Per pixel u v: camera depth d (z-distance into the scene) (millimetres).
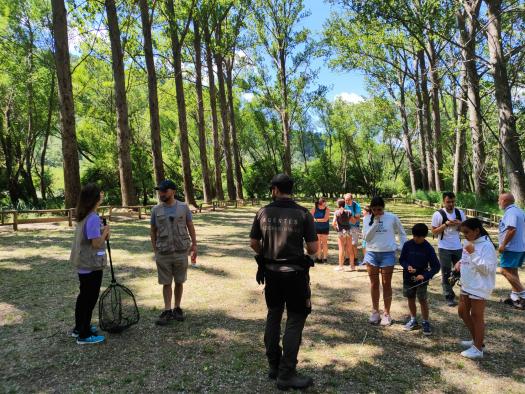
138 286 7156
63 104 16062
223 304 6223
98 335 4828
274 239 3785
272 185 3951
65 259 9094
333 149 60875
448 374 4074
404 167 60750
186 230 5309
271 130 52125
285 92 37938
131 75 32375
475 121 21266
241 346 4645
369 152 55969
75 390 3613
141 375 3912
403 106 39094
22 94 30266
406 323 5520
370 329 5297
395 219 5418
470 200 22188
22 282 7148
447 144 33312
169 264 5215
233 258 9938
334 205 33344
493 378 4012
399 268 9070
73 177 16188
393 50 30094
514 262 6164
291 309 3779
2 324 5164
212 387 3721
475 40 19859
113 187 36219
